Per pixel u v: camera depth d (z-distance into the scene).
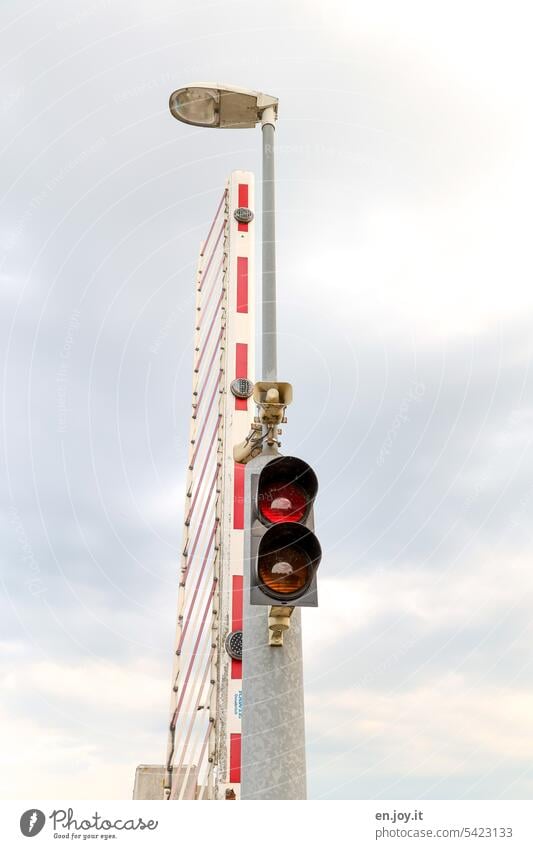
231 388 10.62
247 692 4.48
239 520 9.84
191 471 11.60
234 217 11.90
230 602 9.34
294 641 4.59
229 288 11.40
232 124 7.55
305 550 3.76
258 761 4.33
